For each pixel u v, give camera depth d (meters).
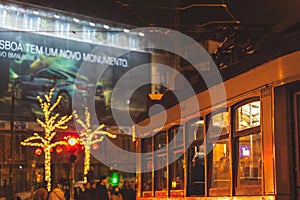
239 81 6.54
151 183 10.28
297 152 5.52
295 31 6.21
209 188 7.34
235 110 6.67
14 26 38.12
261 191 5.87
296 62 5.49
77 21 39.34
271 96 5.78
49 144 31.94
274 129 5.68
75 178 37.38
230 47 8.58
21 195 36.12
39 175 36.44
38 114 37.12
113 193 20.98
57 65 40.00
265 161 5.76
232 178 6.59
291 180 5.52
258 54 6.14
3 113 35.94
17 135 36.22
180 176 8.59
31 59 38.94
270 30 7.89
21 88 37.19
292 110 5.63
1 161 35.22
